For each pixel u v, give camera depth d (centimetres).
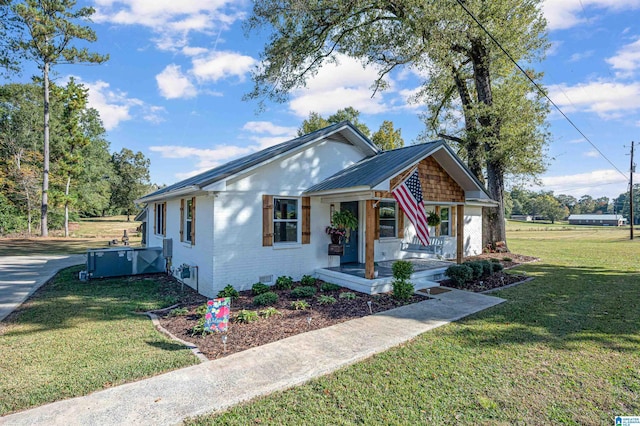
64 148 2769
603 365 423
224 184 771
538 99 1500
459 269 900
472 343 496
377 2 1256
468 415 321
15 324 596
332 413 324
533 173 1569
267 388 365
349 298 754
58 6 2256
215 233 800
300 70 1405
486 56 1424
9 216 2559
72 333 546
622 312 648
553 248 2056
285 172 916
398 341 503
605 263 1344
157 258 1162
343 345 487
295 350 469
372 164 953
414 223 831
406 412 325
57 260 1465
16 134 2820
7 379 386
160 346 488
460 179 1022
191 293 862
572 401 344
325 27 1305
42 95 2858
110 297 808
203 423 307
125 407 328
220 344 495
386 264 1074
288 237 940
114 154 5753
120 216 6178
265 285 830
